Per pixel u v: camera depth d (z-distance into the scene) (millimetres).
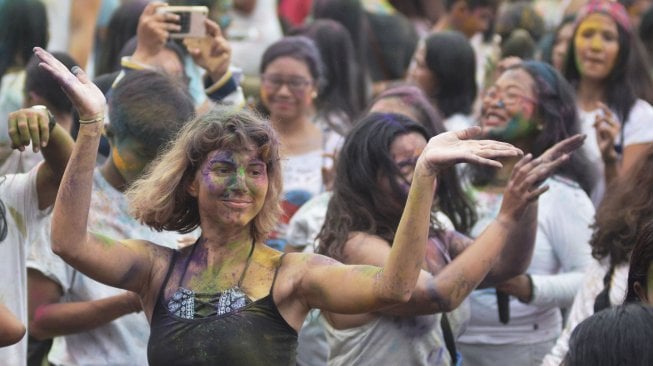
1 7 9906
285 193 9219
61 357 7371
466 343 8219
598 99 10273
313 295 5441
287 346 5449
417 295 6141
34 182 6539
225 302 5418
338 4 12109
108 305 6953
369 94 12148
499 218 6309
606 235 6988
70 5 11867
